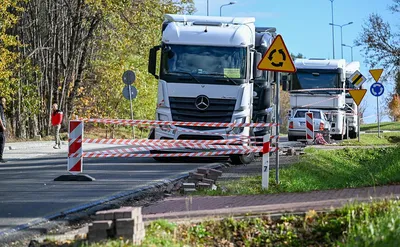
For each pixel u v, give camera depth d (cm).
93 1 10006
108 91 12338
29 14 10700
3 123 5603
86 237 2039
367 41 13000
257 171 4659
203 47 5222
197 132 5125
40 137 10144
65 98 11481
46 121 11269
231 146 4562
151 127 5294
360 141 9069
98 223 1941
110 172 4578
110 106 12512
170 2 10588
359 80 8169
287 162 5469
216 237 2159
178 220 2283
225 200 2961
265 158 3647
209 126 5119
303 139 9056
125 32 10612
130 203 3180
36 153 7075
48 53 11306
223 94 5162
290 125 9094
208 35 5222
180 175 4384
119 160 5712
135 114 12912
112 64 12019
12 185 3803
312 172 5028
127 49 11325
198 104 5150
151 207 2873
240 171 4691
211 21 5403
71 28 11400
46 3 11038
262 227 2212
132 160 5728
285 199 2841
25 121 10600
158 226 2152
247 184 3806
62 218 2697
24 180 4081
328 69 9281
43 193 3441
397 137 10806
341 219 2141
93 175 4366
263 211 2359
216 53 5212
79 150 4009
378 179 3788
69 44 11456
